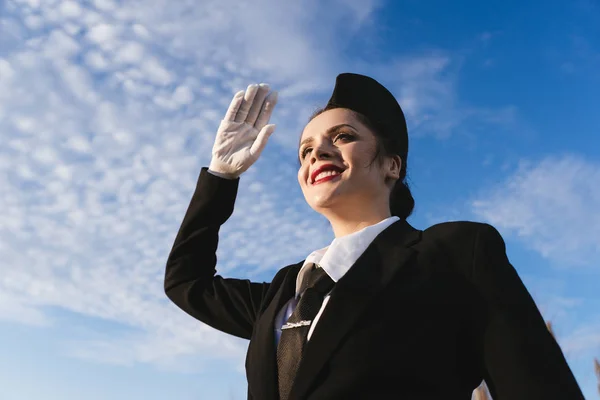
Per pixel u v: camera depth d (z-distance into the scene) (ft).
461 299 5.76
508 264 5.88
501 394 5.41
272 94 8.82
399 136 7.30
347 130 6.88
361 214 6.81
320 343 5.61
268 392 5.97
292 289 6.69
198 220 8.33
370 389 5.43
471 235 6.02
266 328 6.37
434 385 5.48
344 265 6.18
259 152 8.23
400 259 6.02
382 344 5.52
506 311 5.57
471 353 5.81
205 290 8.09
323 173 6.82
